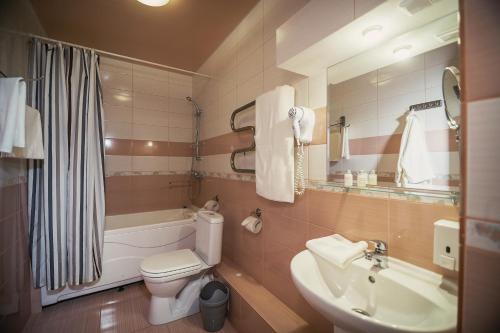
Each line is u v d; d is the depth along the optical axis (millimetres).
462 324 366
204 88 2629
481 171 351
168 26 1863
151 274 1480
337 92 1114
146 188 2736
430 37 793
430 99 795
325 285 969
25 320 1539
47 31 1908
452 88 742
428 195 781
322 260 982
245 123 1823
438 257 719
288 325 1227
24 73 1528
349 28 823
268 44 1549
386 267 854
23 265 1525
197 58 2459
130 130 2633
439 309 640
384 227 904
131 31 1929
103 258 1926
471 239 359
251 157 1758
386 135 923
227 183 2115
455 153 733
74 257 1745
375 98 960
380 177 939
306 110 1180
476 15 360
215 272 1869
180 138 2963
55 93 1680
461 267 369
